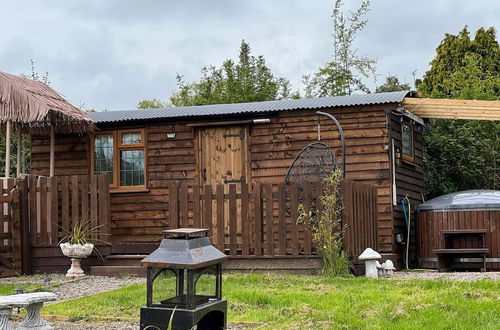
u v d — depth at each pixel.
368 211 11.49
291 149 13.62
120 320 6.79
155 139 14.52
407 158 14.05
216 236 10.88
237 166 14.00
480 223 12.56
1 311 5.72
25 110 11.82
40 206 11.53
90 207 11.59
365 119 13.19
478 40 28.02
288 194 11.11
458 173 17.67
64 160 14.95
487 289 7.89
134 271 10.81
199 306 5.38
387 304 7.02
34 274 11.41
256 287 8.57
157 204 14.39
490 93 19.75
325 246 9.88
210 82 31.72
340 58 27.23
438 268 12.57
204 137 14.25
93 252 11.26
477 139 17.69
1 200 11.30
